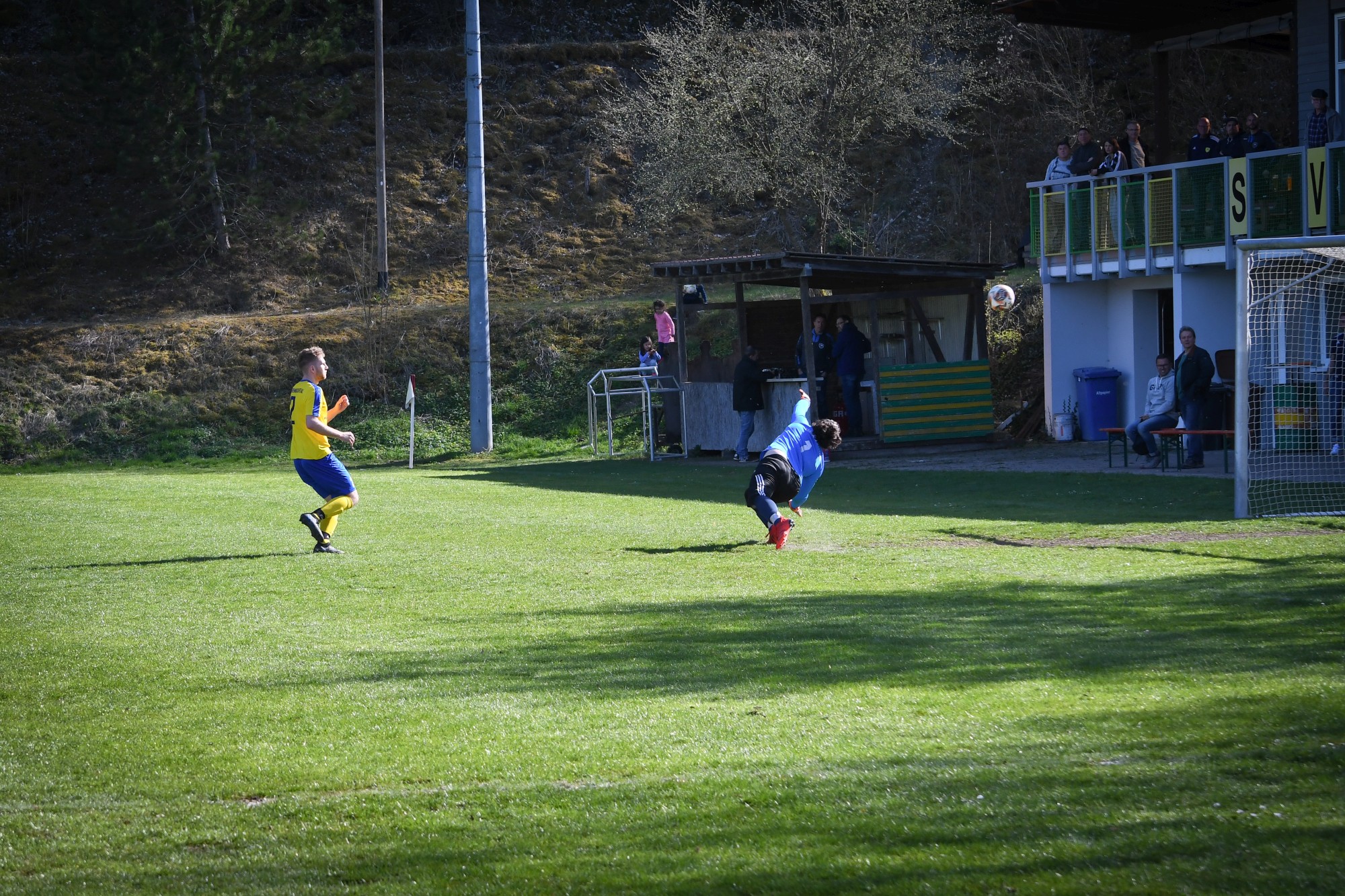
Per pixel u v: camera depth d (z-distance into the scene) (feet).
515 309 205.36
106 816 26.04
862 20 208.85
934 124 215.72
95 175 247.70
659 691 35.27
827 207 210.79
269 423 186.29
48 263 230.48
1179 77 221.25
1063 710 31.91
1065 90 223.92
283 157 248.93
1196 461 104.73
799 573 56.65
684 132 208.54
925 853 22.70
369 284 224.53
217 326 203.31
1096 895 20.63
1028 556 60.18
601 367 189.47
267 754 30.17
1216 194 119.75
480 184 168.55
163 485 121.19
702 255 230.48
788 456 67.10
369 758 29.71
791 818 24.76
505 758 29.37
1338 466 96.07
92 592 54.34
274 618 47.75
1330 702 31.60
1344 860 21.72
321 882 22.33
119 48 211.20
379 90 221.87
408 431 182.19
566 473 128.98
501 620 46.26
